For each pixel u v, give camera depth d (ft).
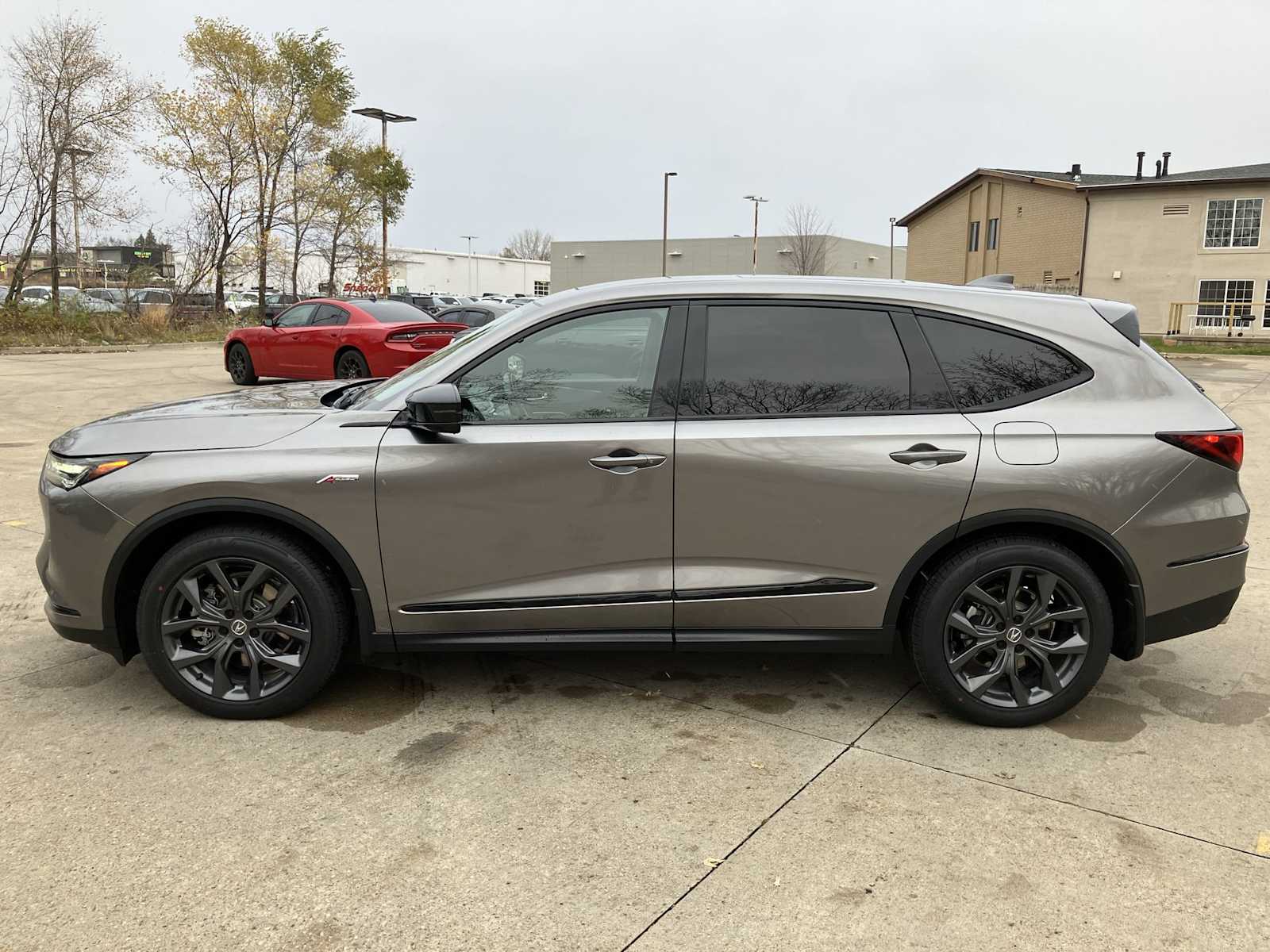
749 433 11.09
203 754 10.85
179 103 103.09
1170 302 108.88
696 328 11.43
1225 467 11.37
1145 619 11.39
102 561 11.35
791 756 10.94
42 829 9.22
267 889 8.31
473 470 11.12
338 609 11.61
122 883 8.37
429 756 10.87
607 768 10.62
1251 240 104.17
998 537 11.32
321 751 10.95
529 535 11.25
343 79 115.55
